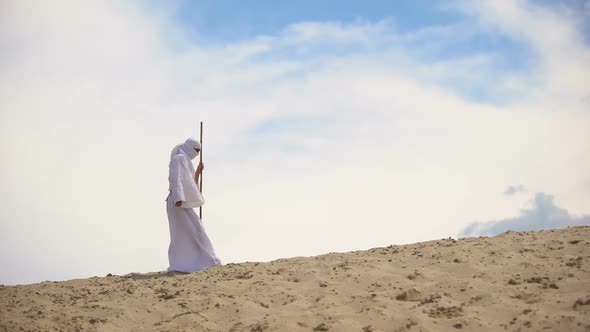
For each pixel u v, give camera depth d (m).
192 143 11.97
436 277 8.74
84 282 10.65
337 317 7.85
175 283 9.75
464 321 7.33
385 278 8.89
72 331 8.12
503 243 10.07
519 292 7.96
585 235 9.98
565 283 8.01
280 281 9.30
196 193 11.66
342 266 9.72
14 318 8.59
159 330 8.02
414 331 7.26
